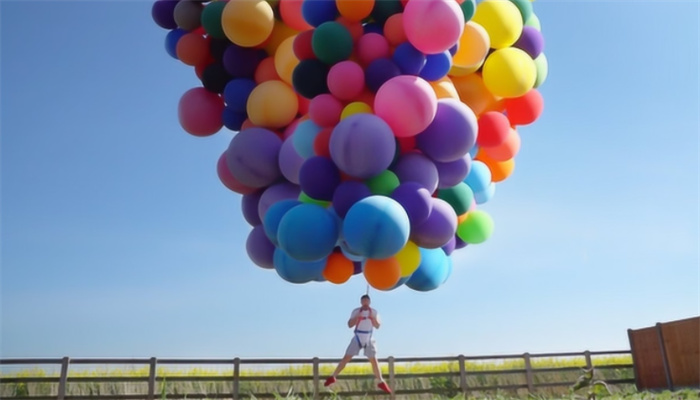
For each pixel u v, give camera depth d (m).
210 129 4.27
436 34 3.20
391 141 3.14
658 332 10.11
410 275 3.70
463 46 3.63
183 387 8.23
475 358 9.38
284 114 3.85
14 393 7.79
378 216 3.00
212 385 8.30
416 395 8.81
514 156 4.19
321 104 3.47
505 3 3.87
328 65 3.52
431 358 9.17
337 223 3.32
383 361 8.90
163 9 4.19
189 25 4.04
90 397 7.96
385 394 8.71
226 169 4.11
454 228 3.45
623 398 6.76
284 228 3.21
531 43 4.07
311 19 3.53
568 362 10.16
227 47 4.03
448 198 3.78
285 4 3.75
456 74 3.84
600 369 10.37
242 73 4.03
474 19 3.83
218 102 4.27
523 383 9.55
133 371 8.18
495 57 3.79
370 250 3.02
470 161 3.73
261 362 8.49
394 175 3.39
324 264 3.76
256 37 3.69
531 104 4.04
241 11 3.61
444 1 3.22
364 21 3.67
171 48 4.20
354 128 3.08
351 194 3.25
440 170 3.61
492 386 9.30
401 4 3.48
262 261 4.02
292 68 3.75
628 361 10.70
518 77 3.72
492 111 4.02
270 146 3.77
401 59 3.37
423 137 3.39
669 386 9.82
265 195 3.88
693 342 9.43
